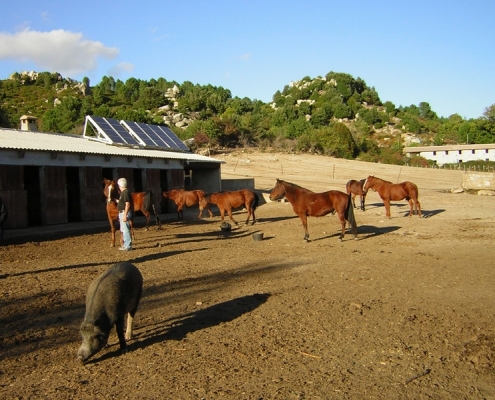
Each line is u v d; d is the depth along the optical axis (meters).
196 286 9.26
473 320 7.26
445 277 10.02
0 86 125.25
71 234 16.62
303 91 143.25
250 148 65.69
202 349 6.08
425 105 152.50
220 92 141.38
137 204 17.30
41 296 8.44
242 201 19.14
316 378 5.25
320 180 43.19
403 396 4.86
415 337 6.55
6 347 6.13
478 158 77.31
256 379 5.21
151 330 6.81
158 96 117.19
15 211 16.75
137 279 6.19
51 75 132.00
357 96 142.75
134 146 25.58
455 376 5.35
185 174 30.84
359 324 7.06
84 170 19.64
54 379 5.22
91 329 5.32
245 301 8.22
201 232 17.27
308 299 8.35
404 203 26.48
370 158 67.75
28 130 25.05
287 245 14.30
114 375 5.32
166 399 4.76
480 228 17.22
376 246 13.95
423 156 79.12
